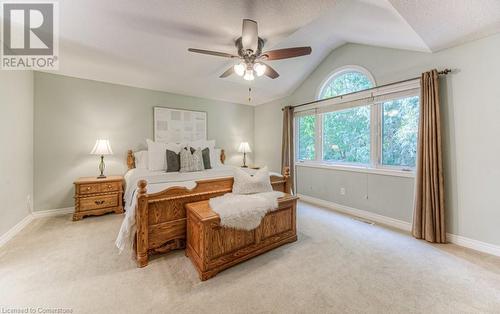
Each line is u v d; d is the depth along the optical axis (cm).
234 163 519
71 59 287
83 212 308
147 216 194
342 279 175
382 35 258
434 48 237
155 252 205
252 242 208
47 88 319
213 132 485
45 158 319
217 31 230
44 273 179
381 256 212
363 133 336
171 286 166
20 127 271
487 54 212
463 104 228
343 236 259
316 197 405
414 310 142
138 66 314
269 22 207
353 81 345
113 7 192
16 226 260
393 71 288
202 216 180
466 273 182
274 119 494
